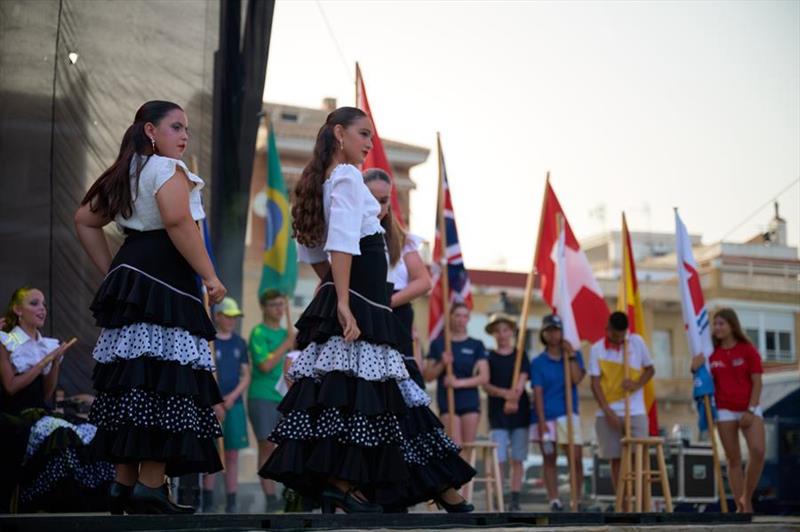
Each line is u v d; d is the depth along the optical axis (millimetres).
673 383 56812
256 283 42031
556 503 15500
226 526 5926
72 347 13055
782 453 17844
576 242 16656
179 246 6578
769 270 43625
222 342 15125
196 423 6602
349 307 7258
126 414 6398
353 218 7277
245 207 17062
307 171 7742
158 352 6480
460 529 6559
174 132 6785
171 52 14250
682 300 15398
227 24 16094
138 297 6480
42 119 13242
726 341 14430
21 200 13047
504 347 16219
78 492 10211
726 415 14289
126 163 6695
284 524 6141
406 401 7801
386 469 7203
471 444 14164
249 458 35219
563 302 15664
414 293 9242
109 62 13766
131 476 6691
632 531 7176
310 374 7270
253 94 16344
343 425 7133
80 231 6840
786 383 19969
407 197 45188
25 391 10383
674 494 17422
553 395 15750
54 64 13359
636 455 14328
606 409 15125
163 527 5664
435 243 15969
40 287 12992
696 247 46000
